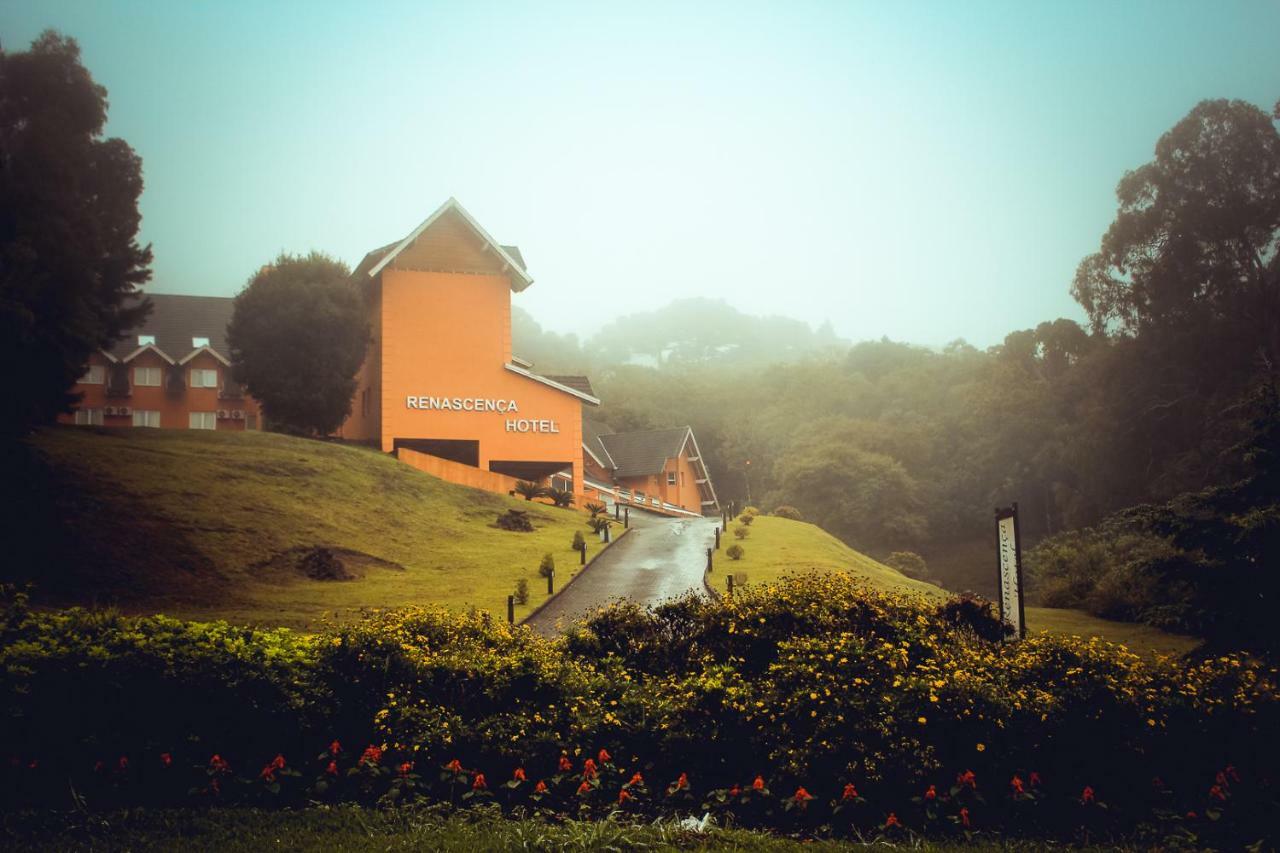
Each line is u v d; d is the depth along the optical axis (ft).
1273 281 180.55
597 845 21.57
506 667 27.61
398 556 96.78
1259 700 26.53
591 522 130.31
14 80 119.85
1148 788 25.36
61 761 24.25
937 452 266.36
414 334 152.05
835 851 22.06
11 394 87.51
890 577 112.98
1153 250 196.65
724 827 23.84
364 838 21.90
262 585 79.66
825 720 25.09
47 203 97.55
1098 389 203.92
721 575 93.56
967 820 23.94
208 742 25.16
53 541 76.18
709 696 26.58
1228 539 44.91
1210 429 160.97
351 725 26.35
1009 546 39.58
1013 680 27.14
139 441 110.83
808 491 248.73
